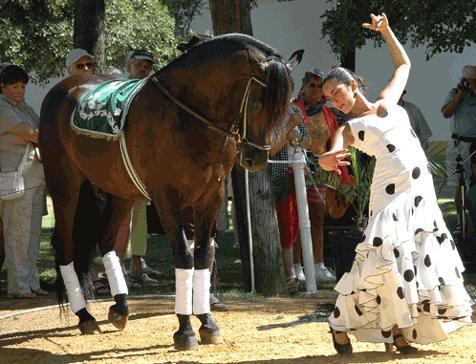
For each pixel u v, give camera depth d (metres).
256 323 9.38
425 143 15.02
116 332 9.20
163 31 26.78
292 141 11.16
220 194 8.22
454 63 29.33
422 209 6.95
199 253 8.32
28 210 11.77
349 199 9.80
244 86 7.51
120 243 11.92
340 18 18.73
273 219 11.48
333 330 7.29
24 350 8.52
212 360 7.56
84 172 9.02
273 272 11.45
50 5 24.34
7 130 11.53
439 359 7.14
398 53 7.52
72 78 9.67
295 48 30.42
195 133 7.81
